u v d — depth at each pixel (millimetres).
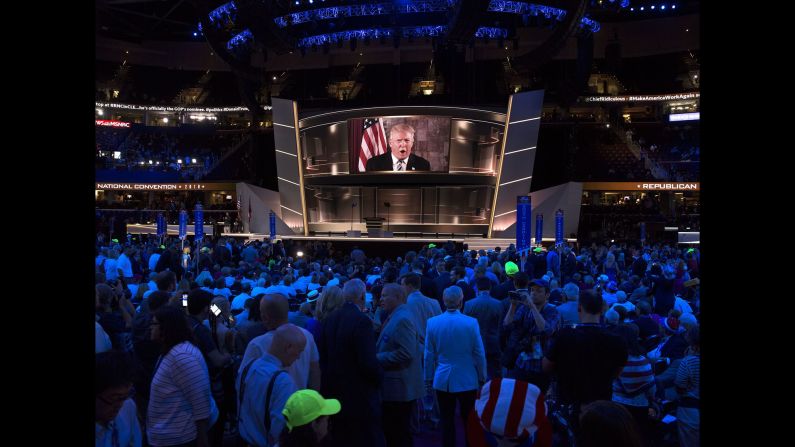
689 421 5586
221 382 6473
